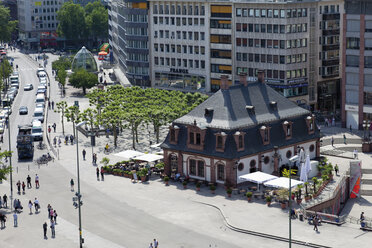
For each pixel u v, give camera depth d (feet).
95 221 378.73
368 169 470.80
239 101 442.91
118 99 628.28
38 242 350.84
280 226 359.05
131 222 375.25
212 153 427.33
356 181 441.68
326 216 377.91
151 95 631.56
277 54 644.27
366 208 425.69
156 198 412.98
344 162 482.69
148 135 588.09
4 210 402.52
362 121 575.79
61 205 408.05
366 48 561.84
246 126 430.61
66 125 649.20
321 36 654.12
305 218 369.50
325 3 650.02
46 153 538.88
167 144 453.99
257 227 358.23
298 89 652.89
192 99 608.60
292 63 643.45
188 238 350.64
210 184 426.51
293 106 469.98
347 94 582.76
